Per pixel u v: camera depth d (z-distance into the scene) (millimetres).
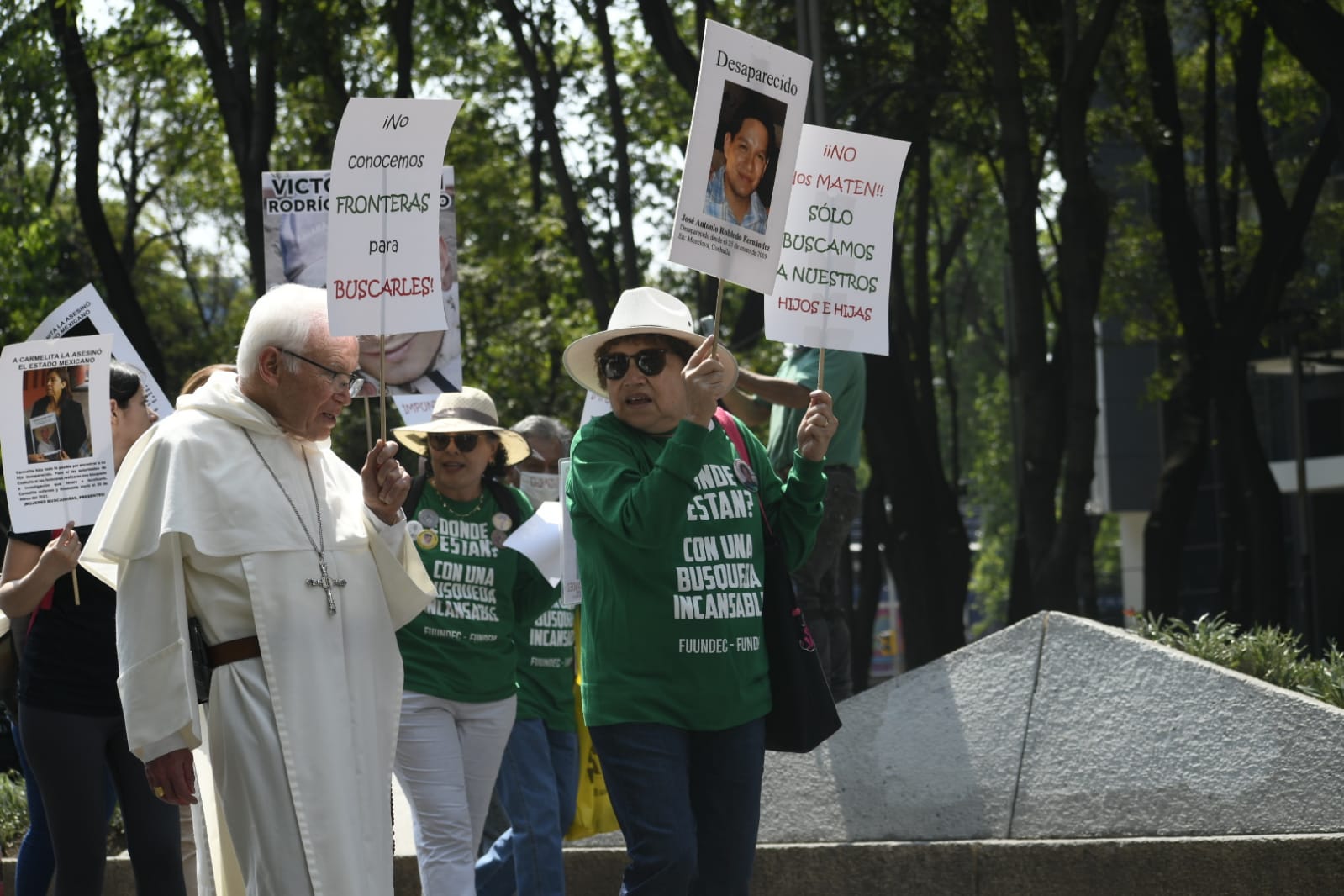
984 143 20250
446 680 5727
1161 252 26906
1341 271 29016
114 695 4910
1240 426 21172
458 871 5598
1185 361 20516
